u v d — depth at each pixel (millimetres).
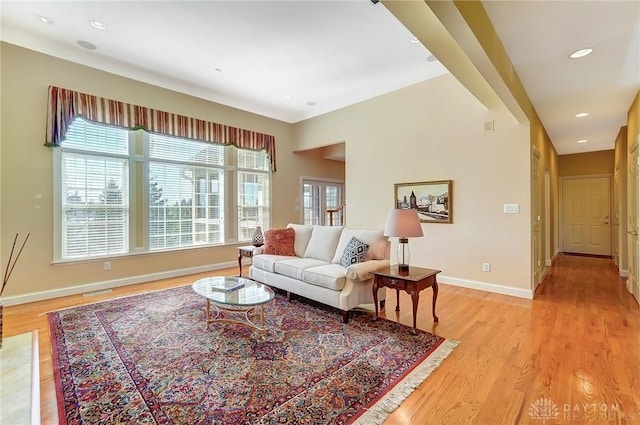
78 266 4141
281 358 2320
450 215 4441
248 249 4805
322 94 5426
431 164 4629
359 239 3652
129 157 4633
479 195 4219
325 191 7953
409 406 1774
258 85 5000
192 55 3990
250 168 6262
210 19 3172
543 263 5168
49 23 3314
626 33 2561
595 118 4801
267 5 2939
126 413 1704
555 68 3168
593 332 2805
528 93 3775
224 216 5824
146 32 3449
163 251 4973
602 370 2150
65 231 4070
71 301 3742
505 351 2439
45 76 3865
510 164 3986
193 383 1995
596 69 3193
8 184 3639
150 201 4867
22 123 3717
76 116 4062
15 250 3684
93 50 3898
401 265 3182
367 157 5383
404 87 4891
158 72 4520
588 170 7410
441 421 1651
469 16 1956
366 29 3334
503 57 2744
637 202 3777
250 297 2748
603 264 6199
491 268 4141
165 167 5051
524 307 3510
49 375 2094
